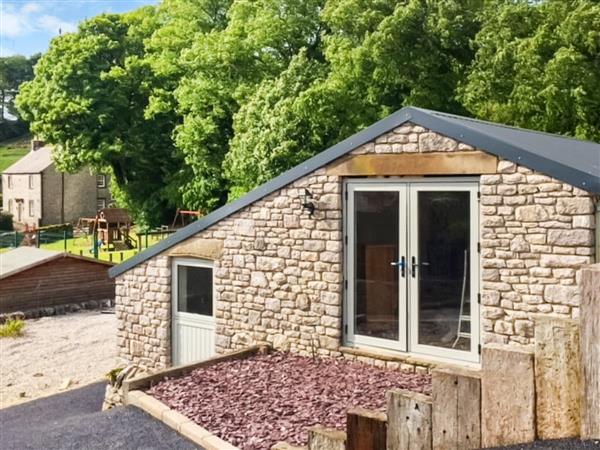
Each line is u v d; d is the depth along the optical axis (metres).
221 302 11.05
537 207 7.46
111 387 10.02
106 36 37.09
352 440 4.30
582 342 3.16
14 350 15.79
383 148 8.73
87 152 35.69
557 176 7.23
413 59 22.20
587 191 7.04
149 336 12.37
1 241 37.16
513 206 7.65
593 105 19.42
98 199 53.66
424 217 8.55
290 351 10.01
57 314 20.72
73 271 21.56
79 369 13.94
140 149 36.91
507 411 3.53
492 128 9.26
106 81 35.88
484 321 7.93
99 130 36.28
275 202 10.17
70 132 35.97
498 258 7.80
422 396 3.96
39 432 8.28
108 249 32.19
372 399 7.50
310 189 9.63
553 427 3.36
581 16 18.73
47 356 15.16
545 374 3.38
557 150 8.64
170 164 38.53
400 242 8.79
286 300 10.05
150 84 35.72
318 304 9.62
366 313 9.21
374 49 21.73
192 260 11.66
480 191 7.94
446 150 8.16
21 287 20.14
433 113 8.62
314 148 23.28
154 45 34.03
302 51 24.59
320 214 9.53
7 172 54.97
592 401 3.14
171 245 11.83
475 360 8.09
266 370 9.14
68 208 51.84
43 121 35.75
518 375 3.48
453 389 3.76
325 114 22.48
